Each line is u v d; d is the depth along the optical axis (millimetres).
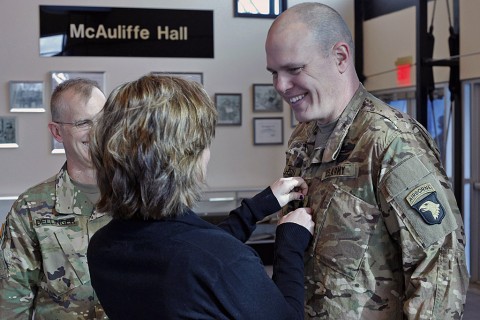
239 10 6379
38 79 5934
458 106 5215
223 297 1103
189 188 1183
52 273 1874
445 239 1387
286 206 1683
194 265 1108
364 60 6625
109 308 1248
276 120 6527
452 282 1362
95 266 1261
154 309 1135
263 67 6469
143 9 6145
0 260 1867
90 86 1911
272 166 6559
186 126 1163
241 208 1574
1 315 1866
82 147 1868
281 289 1278
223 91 6398
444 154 5504
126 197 1173
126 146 1151
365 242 1452
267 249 5859
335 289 1479
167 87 1194
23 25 5883
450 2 5281
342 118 1531
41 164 5953
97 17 6043
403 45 5910
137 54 6152
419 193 1385
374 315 1458
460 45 5133
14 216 1889
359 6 6562
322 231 1505
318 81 1468
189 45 6281
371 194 1451
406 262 1401
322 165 1584
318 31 1446
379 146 1442
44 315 1901
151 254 1150
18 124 5895
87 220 1903
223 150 6426
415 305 1361
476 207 5379
